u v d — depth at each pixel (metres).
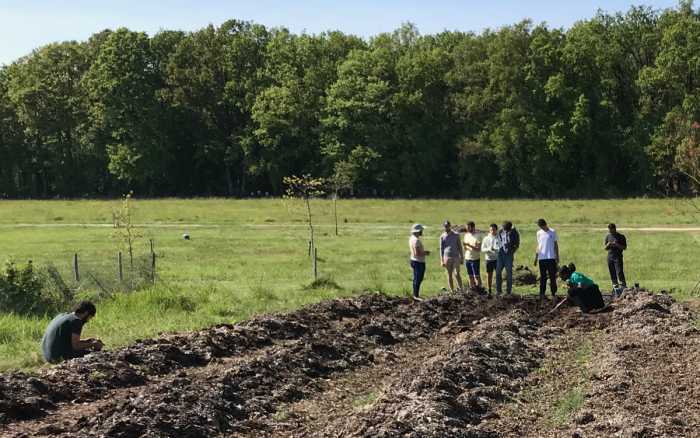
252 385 11.40
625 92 82.31
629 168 80.31
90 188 96.25
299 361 12.78
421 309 18.38
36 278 19.84
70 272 23.09
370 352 14.27
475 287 21.67
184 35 98.75
